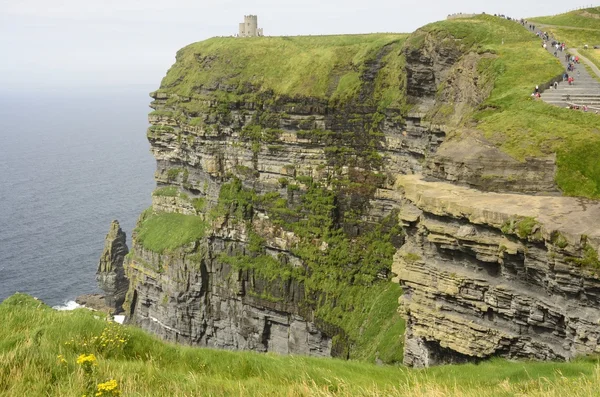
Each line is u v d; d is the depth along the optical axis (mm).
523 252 41375
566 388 26172
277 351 106062
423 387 28234
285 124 109500
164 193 131500
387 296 90812
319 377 29703
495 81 65062
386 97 99375
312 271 101875
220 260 112125
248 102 115125
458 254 47094
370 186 99562
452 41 82812
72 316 30453
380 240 97438
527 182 46844
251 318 108000
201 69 132625
